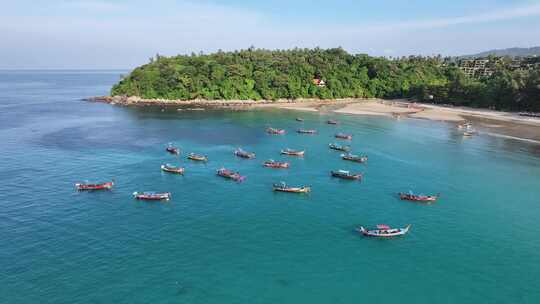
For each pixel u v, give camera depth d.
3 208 73.50
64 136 135.50
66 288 49.78
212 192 84.06
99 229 65.62
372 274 54.34
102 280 51.53
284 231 66.12
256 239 63.09
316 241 62.97
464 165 108.62
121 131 146.62
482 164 109.88
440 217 73.38
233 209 75.00
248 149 123.50
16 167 98.62
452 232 67.38
